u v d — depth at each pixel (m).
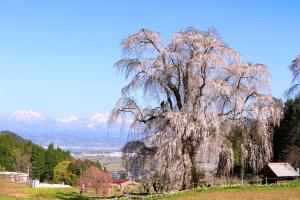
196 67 35.12
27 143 151.88
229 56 36.09
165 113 36.00
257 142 38.38
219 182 37.47
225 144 36.28
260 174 45.88
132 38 36.81
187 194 32.81
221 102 36.19
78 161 131.88
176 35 35.78
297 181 37.19
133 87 37.00
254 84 37.12
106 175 92.50
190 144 35.41
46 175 131.62
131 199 34.75
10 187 63.88
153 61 36.34
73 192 70.38
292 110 56.56
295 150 53.84
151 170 37.50
